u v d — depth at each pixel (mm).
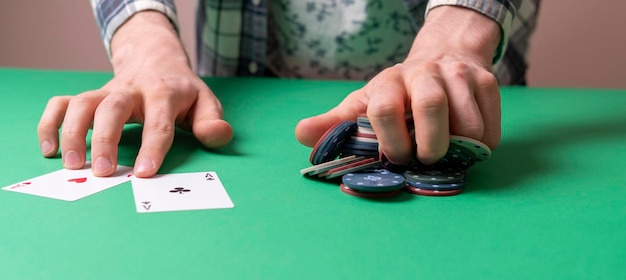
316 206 624
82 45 2600
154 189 667
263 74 1589
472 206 633
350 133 753
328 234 551
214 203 625
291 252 513
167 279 466
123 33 1101
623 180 735
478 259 507
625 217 610
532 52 2271
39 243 524
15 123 1000
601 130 1000
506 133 975
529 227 578
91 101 812
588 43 2219
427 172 708
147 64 945
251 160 801
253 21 1524
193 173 733
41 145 799
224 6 1517
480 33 879
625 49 2193
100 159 721
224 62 1590
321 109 1159
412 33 1479
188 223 571
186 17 2428
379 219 591
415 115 667
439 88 670
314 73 1557
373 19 1462
